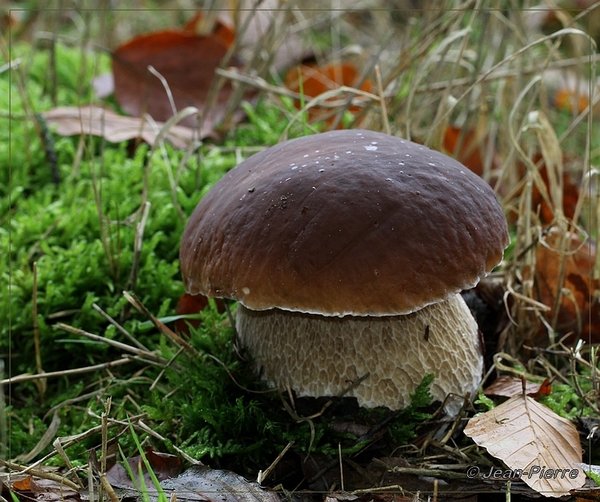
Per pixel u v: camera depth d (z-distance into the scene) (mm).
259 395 399
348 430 386
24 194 545
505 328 444
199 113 528
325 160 371
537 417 381
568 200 523
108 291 470
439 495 371
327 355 382
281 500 366
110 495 339
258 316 397
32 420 424
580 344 414
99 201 463
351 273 351
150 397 427
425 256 354
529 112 490
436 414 388
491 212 374
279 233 358
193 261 379
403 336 380
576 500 358
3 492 361
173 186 483
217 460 388
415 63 563
